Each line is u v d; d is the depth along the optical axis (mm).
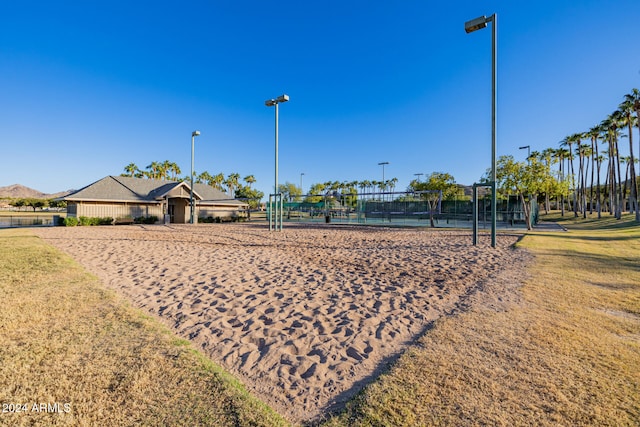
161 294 4844
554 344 2990
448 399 2170
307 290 5133
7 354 2725
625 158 45781
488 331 3305
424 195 25891
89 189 23750
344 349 3055
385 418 1987
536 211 27422
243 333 3441
